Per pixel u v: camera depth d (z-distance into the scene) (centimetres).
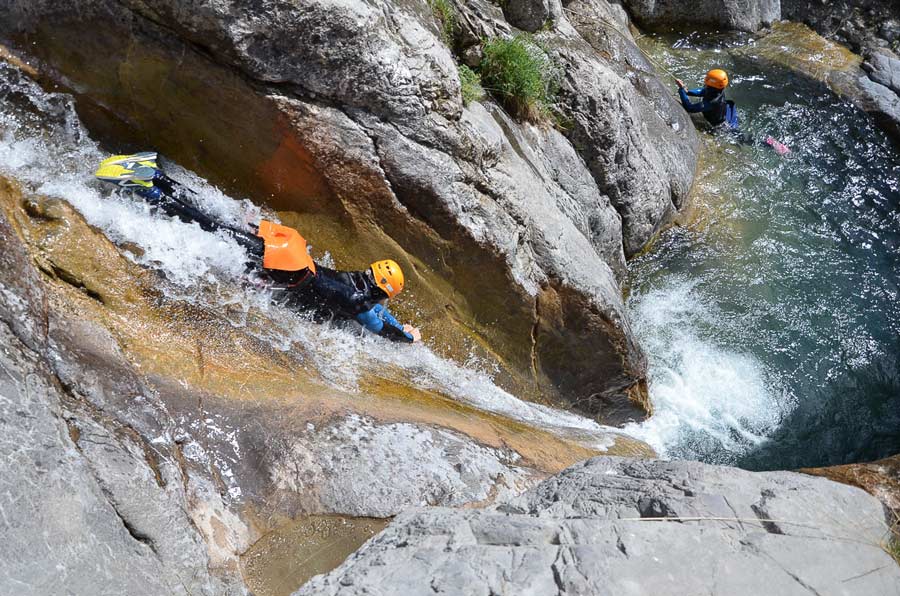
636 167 844
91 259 466
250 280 530
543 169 725
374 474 434
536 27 792
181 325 475
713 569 306
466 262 612
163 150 548
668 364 814
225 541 385
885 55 1227
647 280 895
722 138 1066
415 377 579
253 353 491
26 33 509
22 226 456
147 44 499
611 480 362
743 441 759
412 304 616
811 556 314
